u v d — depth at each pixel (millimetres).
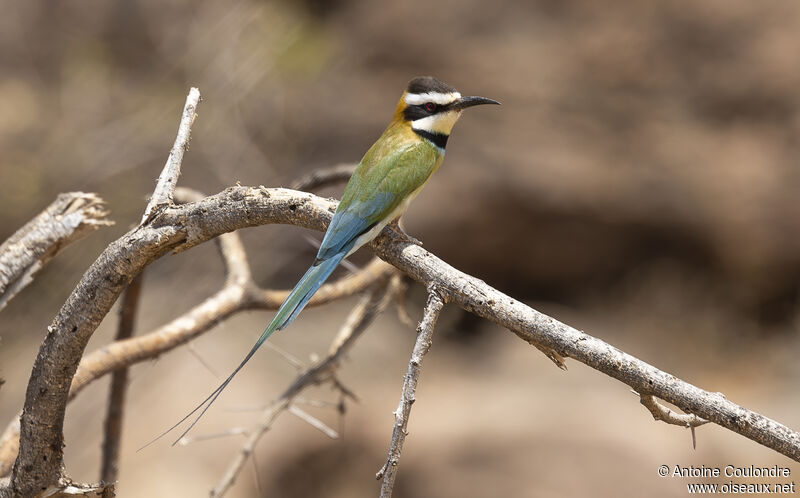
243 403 12617
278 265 16234
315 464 11891
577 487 10625
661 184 16703
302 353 14523
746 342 16328
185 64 19234
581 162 16797
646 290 16891
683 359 15961
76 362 3986
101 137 18062
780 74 17859
